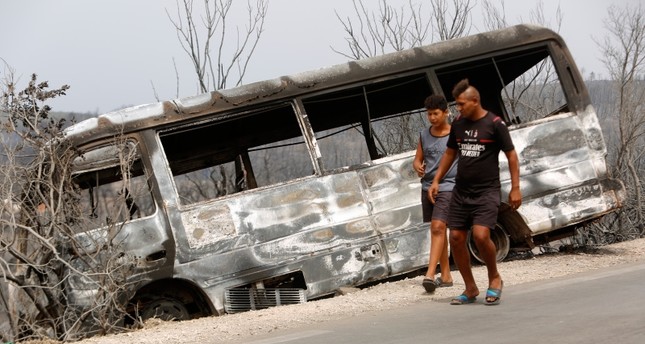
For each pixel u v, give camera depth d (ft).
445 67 42.96
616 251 45.11
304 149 46.37
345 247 40.27
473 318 24.90
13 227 34.83
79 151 37.99
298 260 39.68
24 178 36.40
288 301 39.24
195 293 39.27
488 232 27.04
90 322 36.40
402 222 41.16
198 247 38.83
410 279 39.06
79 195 37.37
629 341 18.86
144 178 39.11
